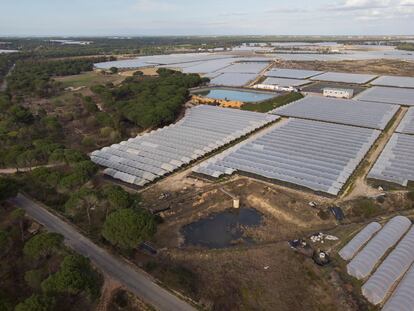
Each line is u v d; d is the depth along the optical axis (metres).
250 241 78.94
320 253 68.88
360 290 60.81
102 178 107.50
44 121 150.12
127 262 67.62
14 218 81.19
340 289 60.53
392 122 153.12
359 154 115.12
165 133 141.75
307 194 95.00
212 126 149.12
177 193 98.00
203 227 84.31
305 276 64.56
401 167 104.94
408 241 70.31
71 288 53.47
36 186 96.69
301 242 73.38
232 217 88.44
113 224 68.62
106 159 119.06
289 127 144.12
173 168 110.75
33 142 123.50
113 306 57.47
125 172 109.44
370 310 56.94
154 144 129.62
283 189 98.00
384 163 107.94
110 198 80.44
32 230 78.19
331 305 58.03
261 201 93.38
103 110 182.25
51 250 64.94
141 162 115.62
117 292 59.88
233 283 63.25
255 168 107.69
